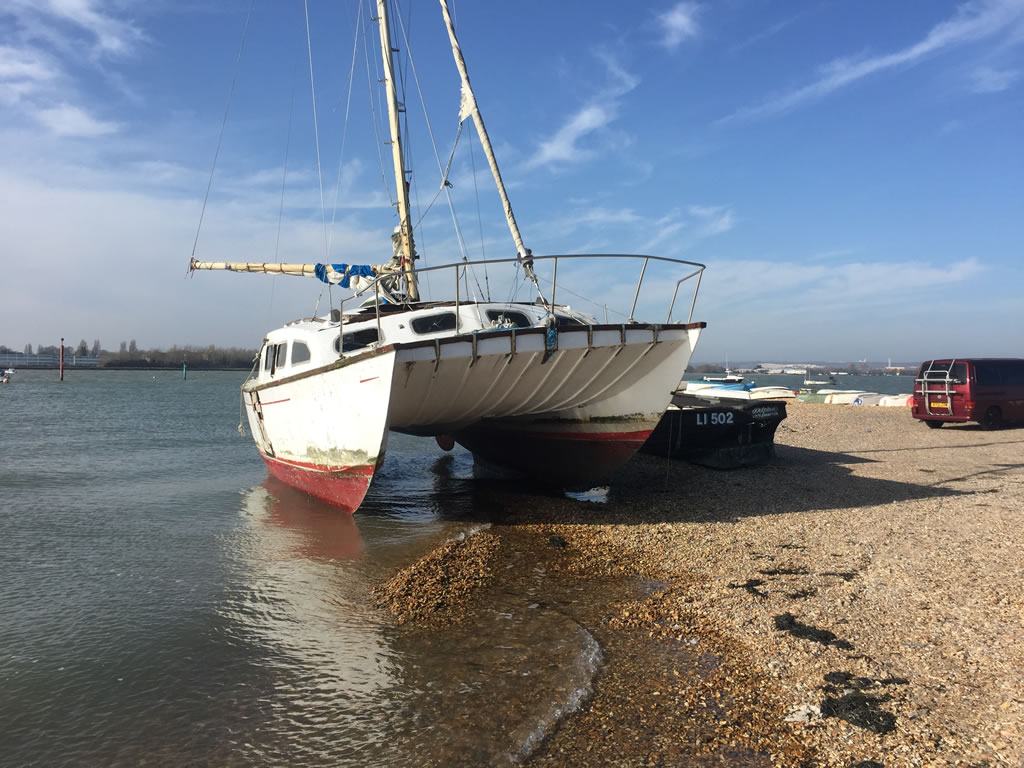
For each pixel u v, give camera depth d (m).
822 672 3.80
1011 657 3.79
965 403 16.25
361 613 5.21
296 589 5.83
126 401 39.16
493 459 12.29
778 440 15.23
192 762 3.27
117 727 3.60
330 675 4.16
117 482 11.92
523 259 7.50
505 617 4.98
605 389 8.76
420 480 12.12
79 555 6.99
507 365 7.65
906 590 5.04
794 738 3.19
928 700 3.42
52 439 18.95
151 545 7.39
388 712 3.68
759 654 4.11
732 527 7.38
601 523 7.99
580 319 10.02
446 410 8.70
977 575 5.28
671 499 9.05
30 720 3.68
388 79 11.65
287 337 9.79
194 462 14.59
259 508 9.50
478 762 3.17
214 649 4.58
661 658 4.16
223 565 6.59
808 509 8.11
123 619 5.15
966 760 2.89
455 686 3.93
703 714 3.46
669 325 8.09
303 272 11.72
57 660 4.43
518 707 3.66
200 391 53.62
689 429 10.87
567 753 3.18
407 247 11.70
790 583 5.39
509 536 7.53
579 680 3.90
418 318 8.80
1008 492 8.81
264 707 3.79
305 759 3.27
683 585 5.55
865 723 3.25
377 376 6.95
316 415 8.66
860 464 11.68
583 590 5.57
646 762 3.07
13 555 7.00
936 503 8.20
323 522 8.53
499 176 9.77
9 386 61.00
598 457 9.56
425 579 5.89
